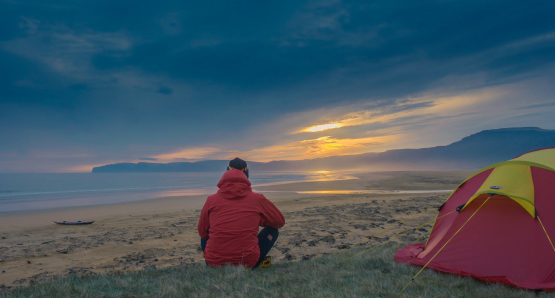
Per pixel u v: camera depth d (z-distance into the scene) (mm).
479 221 4598
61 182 75312
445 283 3824
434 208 14086
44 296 3369
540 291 3559
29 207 20906
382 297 3295
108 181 81188
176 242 9008
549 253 3924
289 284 3689
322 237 8859
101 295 3289
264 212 4266
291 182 50688
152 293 3291
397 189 34188
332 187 37469
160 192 35781
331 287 3621
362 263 5035
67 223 12891
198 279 3789
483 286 3771
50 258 7418
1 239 9898
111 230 11273
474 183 5098
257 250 4223
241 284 3473
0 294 3680
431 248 4875
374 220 11656
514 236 4223
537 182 4438
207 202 4277
